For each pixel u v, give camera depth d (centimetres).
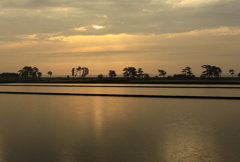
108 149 628
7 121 988
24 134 782
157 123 937
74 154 593
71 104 1511
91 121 980
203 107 1355
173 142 686
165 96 1900
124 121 976
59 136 754
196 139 714
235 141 691
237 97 1748
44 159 562
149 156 577
